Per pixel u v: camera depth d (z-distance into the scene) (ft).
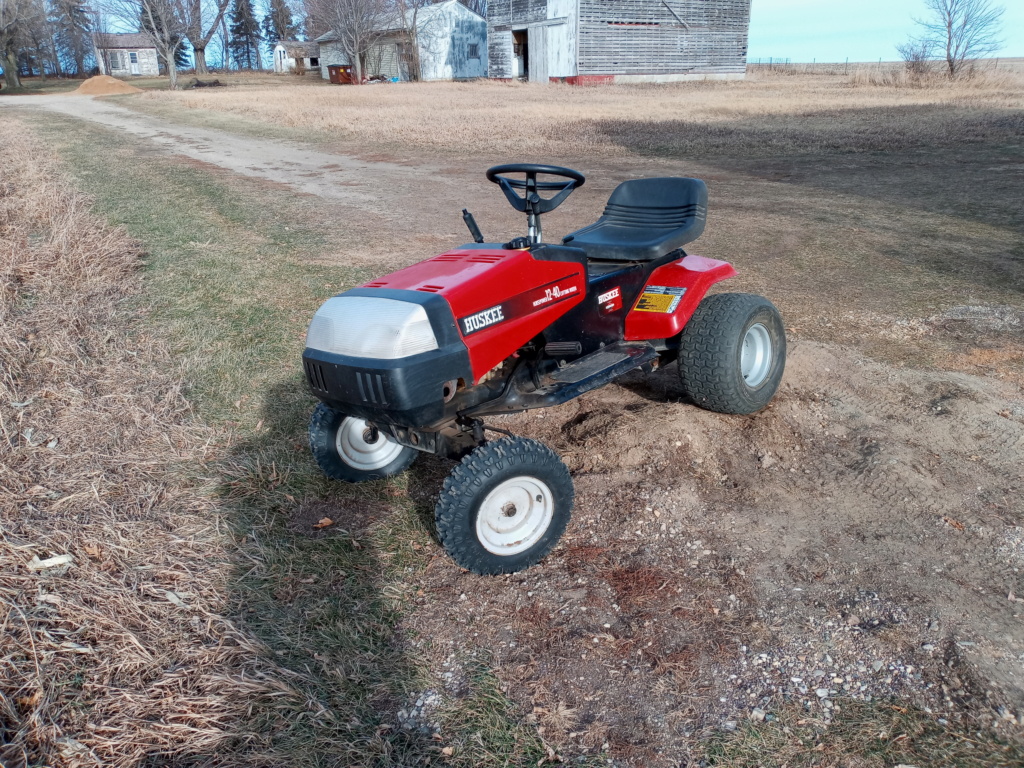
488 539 9.46
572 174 10.09
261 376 15.74
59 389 14.83
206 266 23.66
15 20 168.55
